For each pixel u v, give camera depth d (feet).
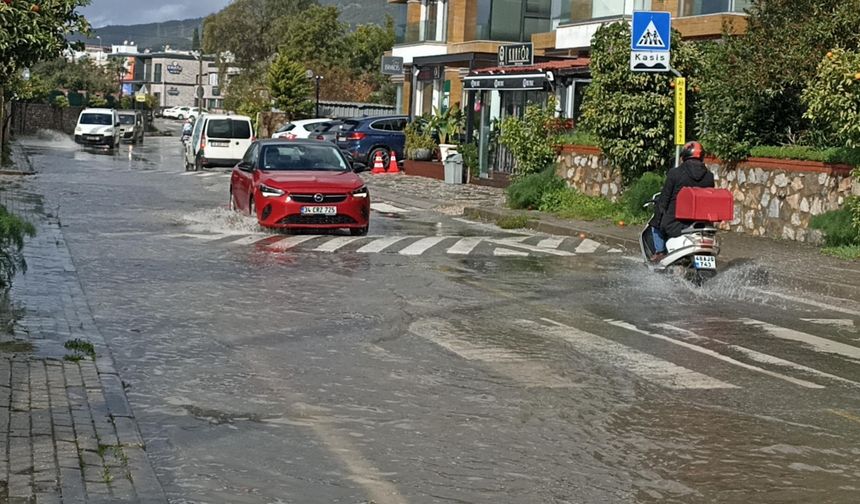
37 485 18.89
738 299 45.50
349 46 318.45
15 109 232.94
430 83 163.84
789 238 66.85
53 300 38.50
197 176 118.93
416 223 77.25
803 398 27.99
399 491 20.16
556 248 63.05
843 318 41.60
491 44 147.64
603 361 31.78
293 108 226.58
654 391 28.30
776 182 68.08
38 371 27.25
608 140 78.84
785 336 36.99
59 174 114.73
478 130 124.36
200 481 20.48
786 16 68.69
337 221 64.54
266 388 27.66
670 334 36.52
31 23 40.27
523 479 21.01
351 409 25.84
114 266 48.96
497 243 64.59
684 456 22.68
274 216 63.77
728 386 29.07
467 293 44.27
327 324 36.58
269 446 22.76
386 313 38.96
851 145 58.23
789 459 22.63
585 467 21.84
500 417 25.44
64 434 22.04
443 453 22.54
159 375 28.76
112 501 18.33
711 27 97.35
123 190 96.12
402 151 145.28
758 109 71.51
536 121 92.43
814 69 66.39
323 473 21.09
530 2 149.28
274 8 353.31
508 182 110.52
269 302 40.70
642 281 49.52
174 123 398.01
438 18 172.96
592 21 114.21
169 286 43.78
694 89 76.74
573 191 84.89
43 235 58.95
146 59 561.02
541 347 33.60
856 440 24.17
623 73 77.15
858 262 56.24
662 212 49.32
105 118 187.11
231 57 359.25
